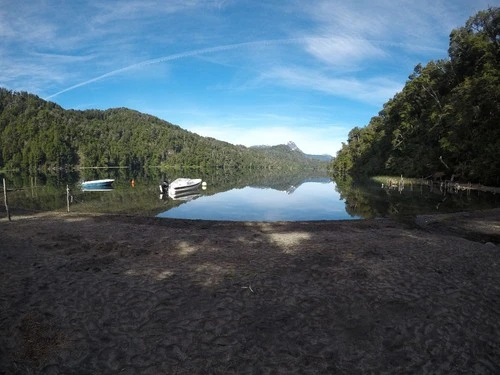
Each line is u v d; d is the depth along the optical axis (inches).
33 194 1610.5
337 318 281.9
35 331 255.3
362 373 214.5
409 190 1825.8
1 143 5521.7
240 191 1878.7
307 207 1207.6
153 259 435.2
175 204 1289.4
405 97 3002.0
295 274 381.4
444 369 219.3
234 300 311.9
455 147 1969.7
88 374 210.8
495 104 1745.8
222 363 222.2
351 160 4576.8
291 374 212.7
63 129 5979.3
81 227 644.7
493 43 2321.6
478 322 278.5
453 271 395.9
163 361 223.1
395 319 280.8
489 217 825.5
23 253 453.7
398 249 492.1
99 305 297.3
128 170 5733.3
